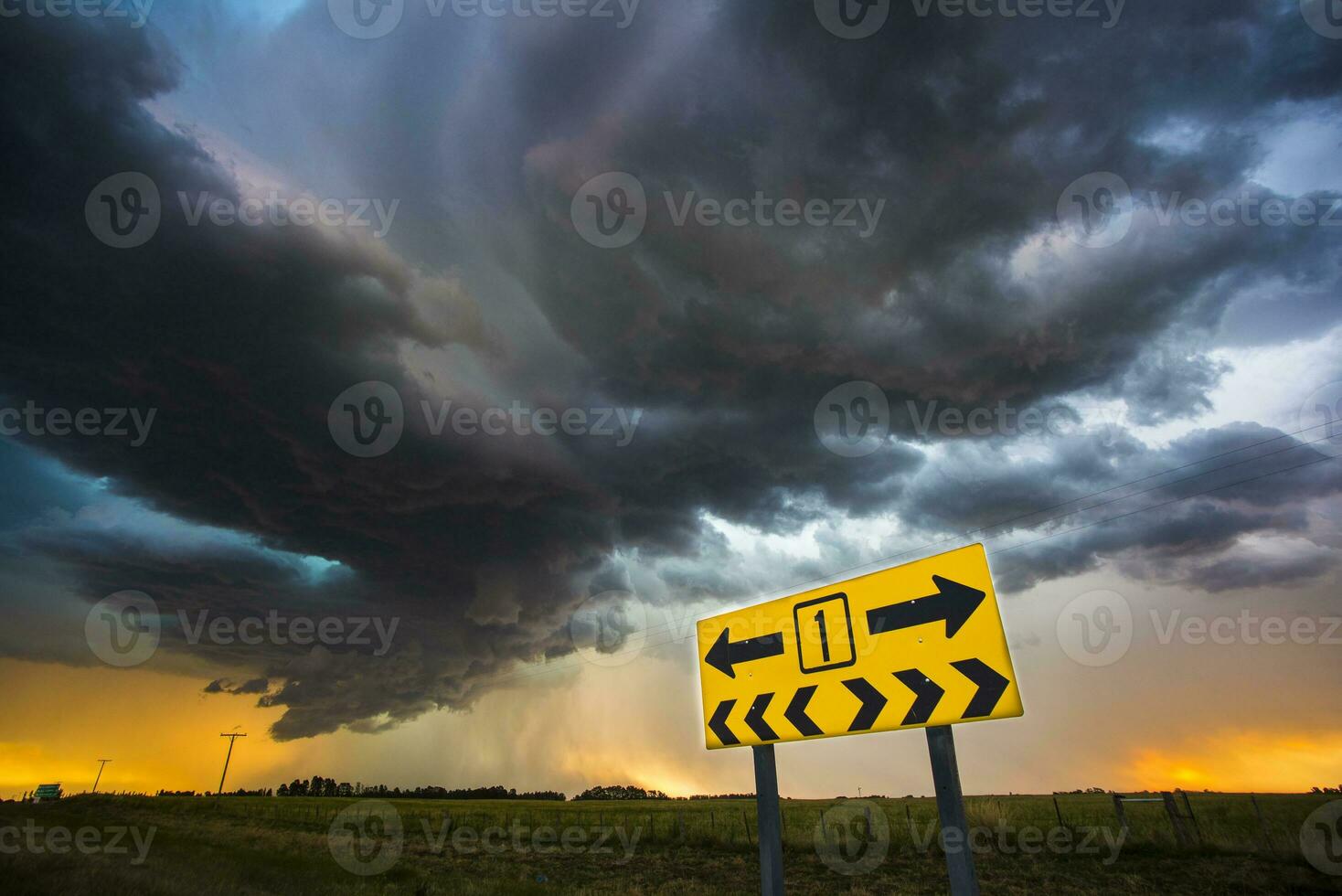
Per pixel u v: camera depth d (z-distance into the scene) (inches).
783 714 232.2
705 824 1273.4
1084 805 1359.5
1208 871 639.8
